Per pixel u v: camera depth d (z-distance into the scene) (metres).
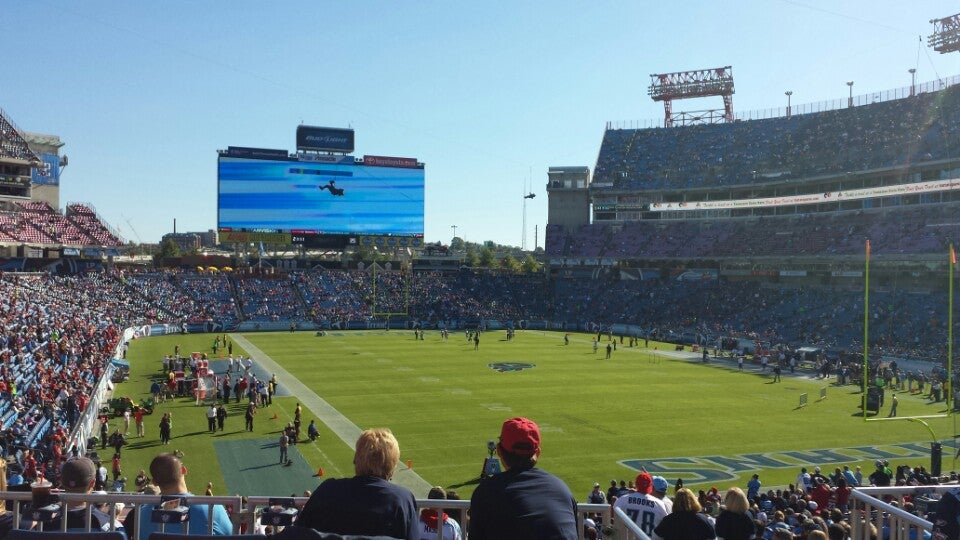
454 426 38.41
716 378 55.66
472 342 79.81
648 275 105.06
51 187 106.38
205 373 47.22
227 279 100.12
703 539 7.29
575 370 58.94
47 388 35.09
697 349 74.38
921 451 34.38
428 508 8.02
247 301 95.88
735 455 33.31
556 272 112.62
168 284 94.69
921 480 22.67
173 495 6.66
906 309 72.25
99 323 67.19
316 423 39.03
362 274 109.56
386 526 4.92
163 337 78.62
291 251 121.62
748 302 88.81
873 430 38.47
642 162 111.38
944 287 73.44
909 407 45.06
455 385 51.00
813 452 34.00
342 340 79.94
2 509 6.49
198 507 6.80
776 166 96.44
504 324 100.88
